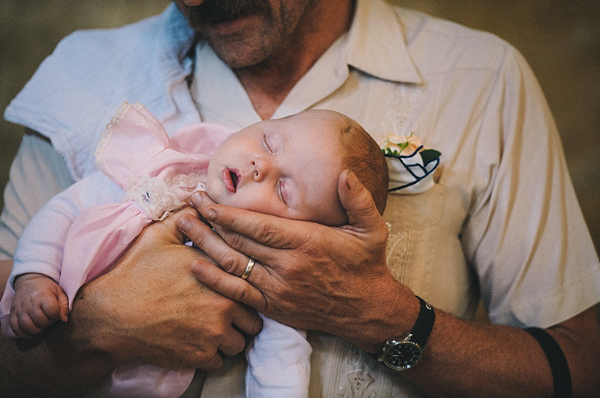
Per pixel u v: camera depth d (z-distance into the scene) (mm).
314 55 1416
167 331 1115
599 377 1342
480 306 2688
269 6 1216
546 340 1339
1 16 2936
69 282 1079
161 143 1224
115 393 1180
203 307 1132
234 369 1248
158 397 1167
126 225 1130
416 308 1217
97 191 1247
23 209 1471
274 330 1162
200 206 1096
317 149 1083
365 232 1106
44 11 2957
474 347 1265
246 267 1104
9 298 1128
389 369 1317
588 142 2953
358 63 1406
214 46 1316
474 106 1405
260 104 1437
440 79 1428
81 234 1112
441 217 1377
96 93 1476
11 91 2916
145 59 1493
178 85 1433
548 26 3061
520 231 1393
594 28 3039
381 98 1418
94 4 2975
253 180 1075
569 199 1422
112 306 1116
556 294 1371
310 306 1128
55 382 1169
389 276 1193
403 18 1548
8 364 1173
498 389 1280
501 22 3070
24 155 1522
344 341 1288
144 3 2979
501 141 1414
